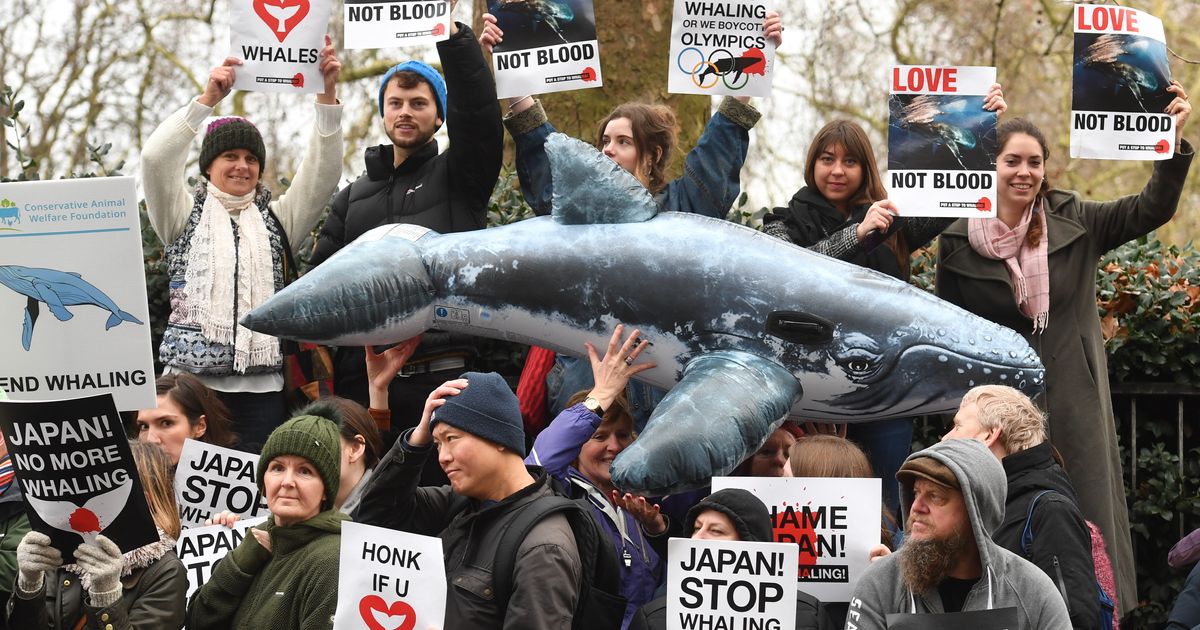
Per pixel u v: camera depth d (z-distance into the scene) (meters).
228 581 4.18
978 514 3.68
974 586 3.71
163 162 5.76
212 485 5.02
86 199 4.54
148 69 12.81
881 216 5.45
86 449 3.94
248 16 5.65
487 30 5.66
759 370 5.10
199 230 5.89
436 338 5.84
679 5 5.61
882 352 5.13
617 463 4.86
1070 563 4.26
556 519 4.08
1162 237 14.53
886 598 3.81
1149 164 14.41
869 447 5.75
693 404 4.95
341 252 5.43
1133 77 5.66
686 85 5.63
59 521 3.97
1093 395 5.93
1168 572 6.94
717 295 5.16
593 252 5.24
